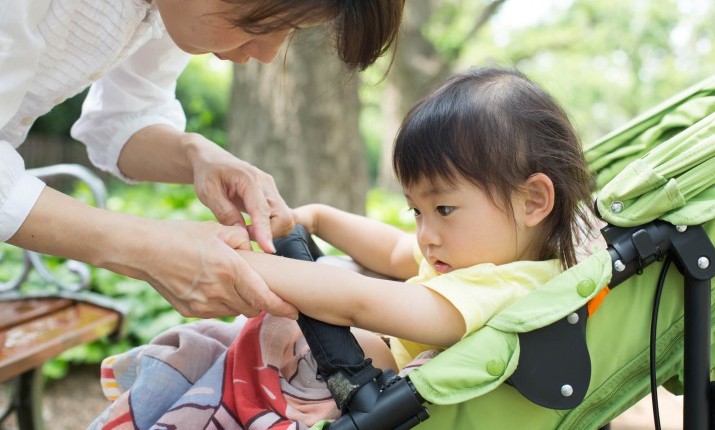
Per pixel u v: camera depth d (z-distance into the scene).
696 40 10.23
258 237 1.11
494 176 1.05
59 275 3.23
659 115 1.23
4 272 3.20
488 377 0.89
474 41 8.08
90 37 1.08
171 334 1.19
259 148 3.70
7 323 1.77
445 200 1.07
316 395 1.05
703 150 0.99
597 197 1.04
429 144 1.07
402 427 0.88
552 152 1.09
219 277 0.96
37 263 2.07
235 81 3.80
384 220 4.25
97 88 1.45
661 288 1.00
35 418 1.92
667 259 1.00
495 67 1.22
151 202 4.27
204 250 0.97
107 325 1.87
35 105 1.17
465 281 1.04
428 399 0.87
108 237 0.97
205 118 6.08
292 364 1.10
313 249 1.33
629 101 10.67
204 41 1.00
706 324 0.98
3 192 0.94
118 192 5.61
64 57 1.10
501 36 8.53
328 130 3.67
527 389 0.90
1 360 1.54
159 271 0.98
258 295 0.97
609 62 10.12
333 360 0.94
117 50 1.14
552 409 0.94
